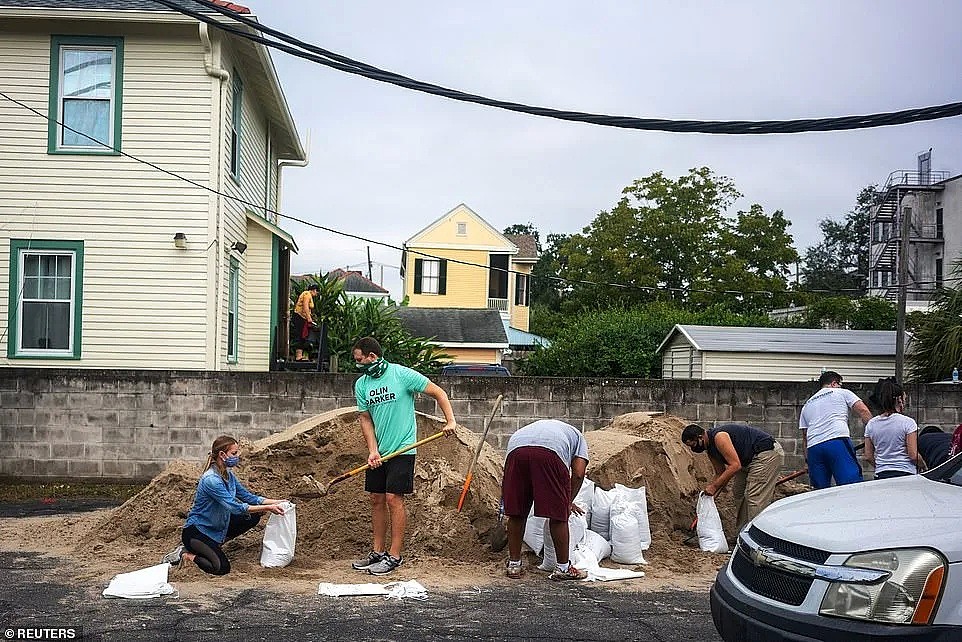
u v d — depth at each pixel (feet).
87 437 44.37
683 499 31.04
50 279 52.08
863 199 237.04
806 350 71.61
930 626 13.08
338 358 63.57
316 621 20.34
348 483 28.73
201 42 51.80
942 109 23.97
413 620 20.54
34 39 51.70
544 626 20.24
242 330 60.49
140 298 51.70
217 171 52.01
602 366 97.81
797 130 26.00
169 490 28.84
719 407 44.52
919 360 65.67
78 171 51.72
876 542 13.99
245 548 26.53
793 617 14.19
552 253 240.12
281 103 65.51
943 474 18.38
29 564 25.86
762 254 139.95
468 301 144.46
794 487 34.99
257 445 30.55
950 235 157.89
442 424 30.60
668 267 142.51
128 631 19.31
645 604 22.38
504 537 27.17
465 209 144.77
